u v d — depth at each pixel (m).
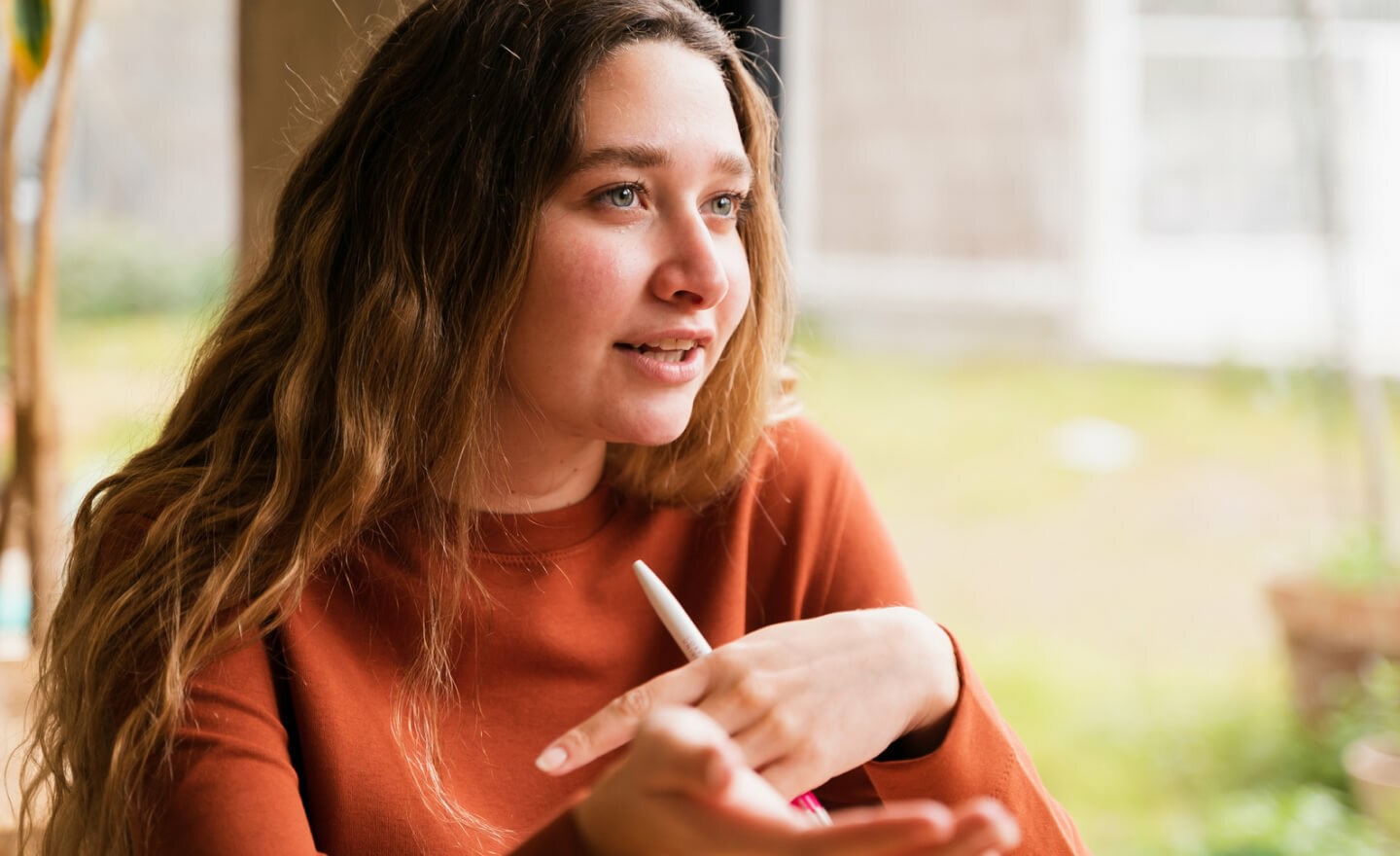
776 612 0.98
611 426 0.85
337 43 1.50
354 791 0.81
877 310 7.07
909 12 6.90
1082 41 6.66
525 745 0.88
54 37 1.64
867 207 7.06
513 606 0.88
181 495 0.87
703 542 0.97
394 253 0.87
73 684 0.85
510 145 0.83
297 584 0.83
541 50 0.83
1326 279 5.82
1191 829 2.89
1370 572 3.26
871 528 1.02
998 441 5.66
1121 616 4.10
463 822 0.83
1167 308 6.61
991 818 0.49
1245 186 6.45
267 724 0.79
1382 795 2.71
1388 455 4.57
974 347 6.93
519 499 0.91
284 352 0.93
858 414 6.00
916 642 0.77
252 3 1.55
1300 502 4.76
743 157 0.85
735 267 0.87
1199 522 4.72
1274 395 5.19
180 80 7.09
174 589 0.82
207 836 0.73
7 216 1.68
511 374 0.86
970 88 6.87
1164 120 6.60
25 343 1.66
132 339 6.44
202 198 7.12
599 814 0.57
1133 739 3.33
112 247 6.91
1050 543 4.65
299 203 0.94
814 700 0.72
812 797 0.73
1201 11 6.48
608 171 0.82
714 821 0.54
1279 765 3.14
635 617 0.93
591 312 0.82
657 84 0.82
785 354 1.04
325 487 0.85
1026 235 6.85
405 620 0.86
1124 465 5.32
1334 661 3.22
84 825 0.84
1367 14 5.72
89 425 5.11
